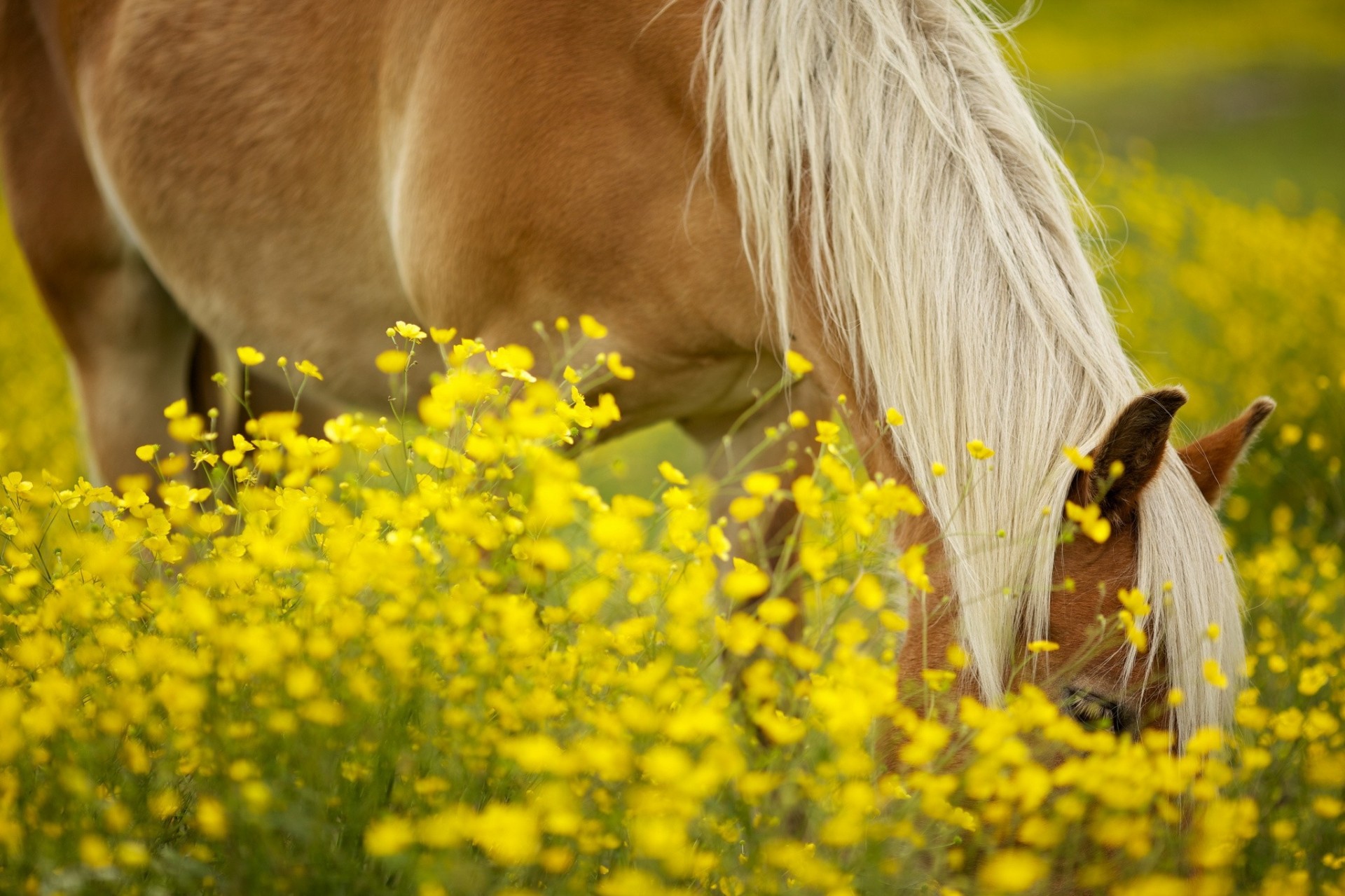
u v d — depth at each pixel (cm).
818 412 811
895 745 755
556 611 746
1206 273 1340
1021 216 765
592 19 798
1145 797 731
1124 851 743
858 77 779
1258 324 1270
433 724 739
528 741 724
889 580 769
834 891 725
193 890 732
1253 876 769
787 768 743
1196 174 3222
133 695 731
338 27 828
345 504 766
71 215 868
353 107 826
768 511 820
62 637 751
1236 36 5975
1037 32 5988
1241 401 1158
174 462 764
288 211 837
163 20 847
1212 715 744
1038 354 756
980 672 746
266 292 847
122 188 854
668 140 793
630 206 795
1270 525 1001
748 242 787
